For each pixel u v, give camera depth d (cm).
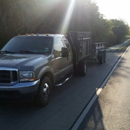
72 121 479
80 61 990
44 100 560
